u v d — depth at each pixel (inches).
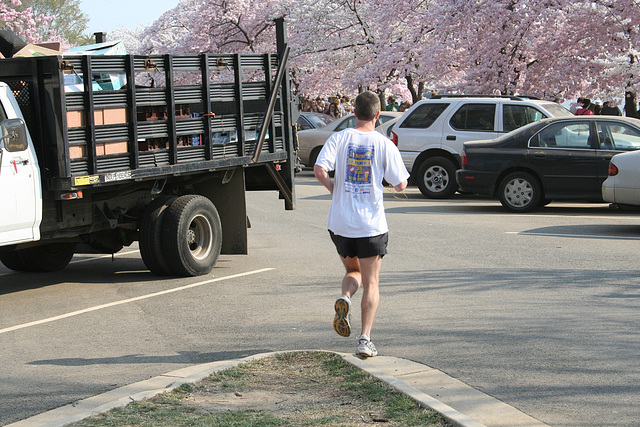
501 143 556.7
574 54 931.3
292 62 1198.3
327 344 237.8
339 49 1192.2
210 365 211.9
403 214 546.3
